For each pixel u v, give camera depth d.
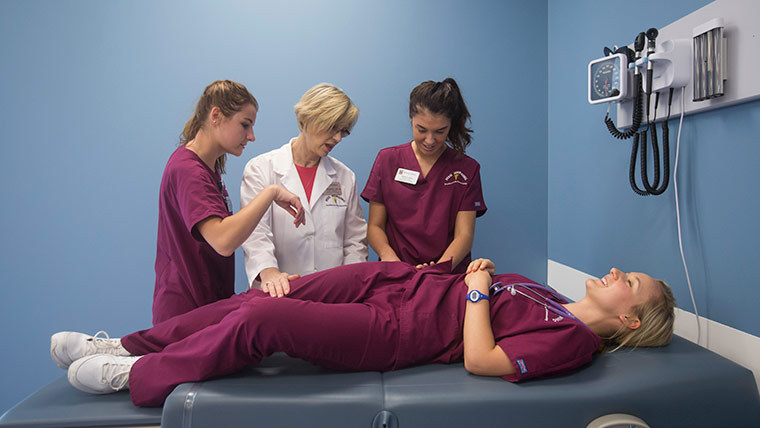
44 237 2.33
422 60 2.44
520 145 2.52
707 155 1.46
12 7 2.28
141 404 1.28
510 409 1.16
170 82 2.35
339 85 2.41
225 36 2.36
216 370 1.26
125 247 2.36
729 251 1.38
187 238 1.54
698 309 1.52
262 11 2.37
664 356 1.35
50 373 2.35
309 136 1.71
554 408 1.16
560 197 2.43
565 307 1.49
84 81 2.31
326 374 1.32
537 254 2.58
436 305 1.41
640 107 1.63
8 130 2.30
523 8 2.47
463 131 1.90
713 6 1.38
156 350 1.50
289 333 1.24
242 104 1.51
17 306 2.33
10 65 2.29
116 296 2.37
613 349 1.43
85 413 1.25
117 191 2.35
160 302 1.62
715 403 1.21
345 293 1.53
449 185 1.95
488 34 2.46
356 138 2.44
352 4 2.40
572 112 2.27
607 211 2.01
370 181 2.01
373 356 1.32
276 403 1.16
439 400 1.16
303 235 1.81
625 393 1.18
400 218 1.97
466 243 1.93
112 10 2.31
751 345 1.31
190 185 1.41
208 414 1.16
